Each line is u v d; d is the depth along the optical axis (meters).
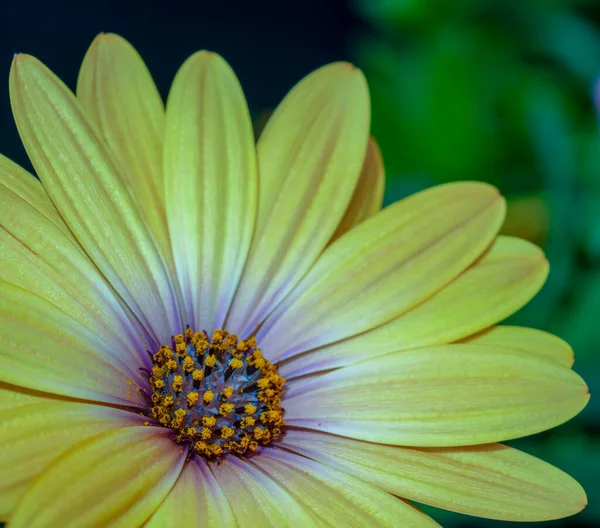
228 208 0.22
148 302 0.21
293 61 0.40
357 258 0.22
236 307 0.22
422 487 0.21
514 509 0.21
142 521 0.20
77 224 0.21
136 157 0.22
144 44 0.39
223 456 0.21
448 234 0.22
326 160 0.22
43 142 0.21
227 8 0.41
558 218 0.26
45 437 0.20
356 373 0.22
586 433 0.25
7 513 0.19
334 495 0.21
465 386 0.21
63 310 0.21
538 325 0.25
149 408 0.21
